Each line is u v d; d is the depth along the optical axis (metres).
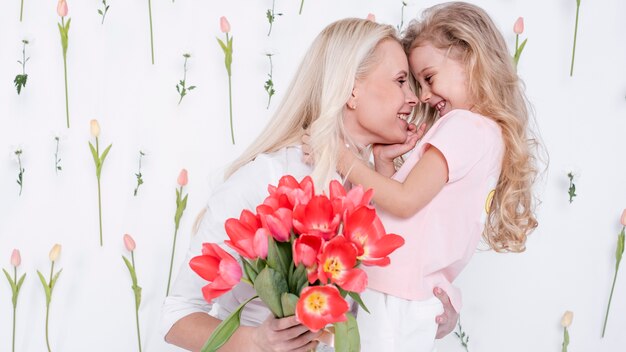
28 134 2.46
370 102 1.56
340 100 1.51
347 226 1.06
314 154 1.49
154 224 2.49
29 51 2.44
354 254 1.01
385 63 1.58
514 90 1.75
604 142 2.46
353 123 1.60
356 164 1.50
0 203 2.46
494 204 1.79
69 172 2.47
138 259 2.49
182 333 1.39
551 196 2.48
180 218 2.47
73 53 2.45
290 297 1.06
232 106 2.46
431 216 1.54
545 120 2.46
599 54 2.45
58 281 2.49
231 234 1.08
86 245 2.48
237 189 1.48
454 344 2.51
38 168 2.47
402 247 1.53
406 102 1.63
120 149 2.47
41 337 2.49
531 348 2.51
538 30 2.45
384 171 1.75
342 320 0.99
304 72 1.60
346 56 1.53
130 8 2.45
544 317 2.51
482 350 2.51
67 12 2.40
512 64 1.76
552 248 2.49
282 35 2.46
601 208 2.48
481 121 1.61
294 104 1.59
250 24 2.46
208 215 1.48
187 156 2.47
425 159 1.55
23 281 2.48
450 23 1.70
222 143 2.47
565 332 2.47
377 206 1.58
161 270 2.49
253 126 2.46
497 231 1.85
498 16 2.44
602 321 2.51
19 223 2.47
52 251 2.40
